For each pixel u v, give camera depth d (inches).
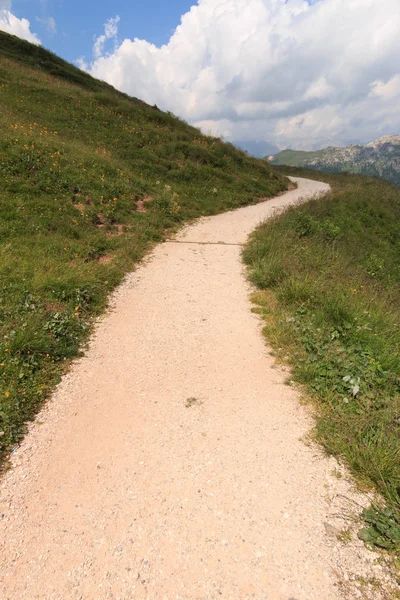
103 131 700.0
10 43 1114.1
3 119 554.9
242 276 306.3
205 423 141.9
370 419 133.5
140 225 414.0
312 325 203.8
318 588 86.7
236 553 94.8
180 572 91.0
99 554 95.9
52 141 521.7
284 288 255.0
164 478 118.0
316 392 155.6
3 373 160.2
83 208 397.7
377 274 377.1
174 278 299.0
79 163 481.1
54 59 1178.0
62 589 88.4
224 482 115.7
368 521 101.5
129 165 609.3
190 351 194.5
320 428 135.7
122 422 144.2
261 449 128.6
